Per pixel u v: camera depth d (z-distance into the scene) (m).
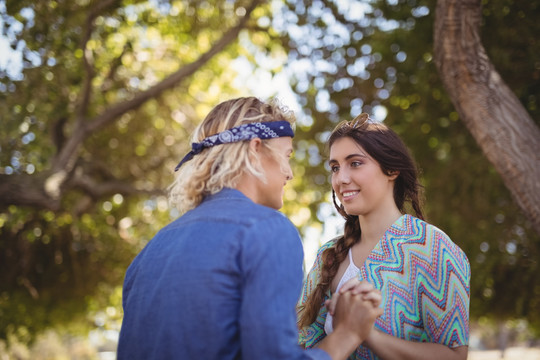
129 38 8.08
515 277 6.64
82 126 7.39
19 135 6.80
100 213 9.08
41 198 6.55
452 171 6.65
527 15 5.59
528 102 5.80
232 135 1.60
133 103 7.66
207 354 1.40
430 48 6.23
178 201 1.67
